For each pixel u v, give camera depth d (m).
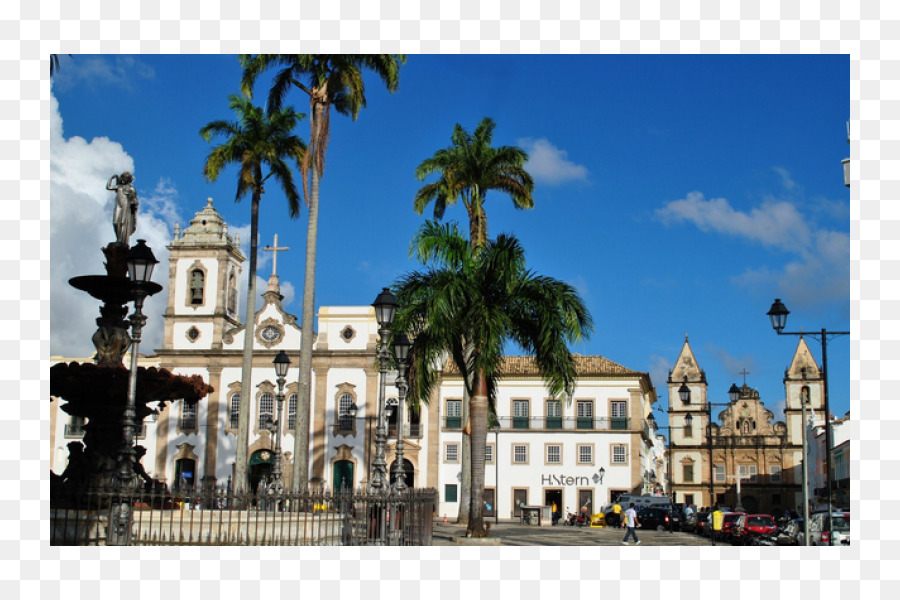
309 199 31.66
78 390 18.20
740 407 91.00
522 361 60.16
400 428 20.73
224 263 56.97
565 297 22.53
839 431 64.75
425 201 40.47
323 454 54.41
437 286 22.39
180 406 55.34
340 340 55.75
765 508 88.62
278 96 33.16
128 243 19.44
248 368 34.38
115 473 15.51
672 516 46.78
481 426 22.95
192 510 15.09
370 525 17.61
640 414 57.06
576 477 57.03
